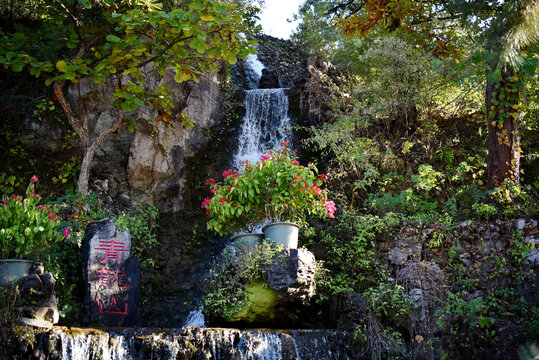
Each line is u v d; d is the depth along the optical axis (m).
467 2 6.64
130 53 7.14
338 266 7.94
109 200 8.93
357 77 11.31
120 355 5.40
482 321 6.42
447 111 10.47
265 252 6.49
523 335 6.27
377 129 10.04
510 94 8.40
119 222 7.71
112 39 6.89
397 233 7.94
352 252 7.88
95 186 8.95
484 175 9.21
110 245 7.45
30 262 5.97
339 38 13.69
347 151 9.41
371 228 8.05
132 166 9.30
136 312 7.39
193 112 10.26
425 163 9.47
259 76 14.26
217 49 7.16
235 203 7.01
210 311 6.83
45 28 9.26
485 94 9.62
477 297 6.80
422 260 7.41
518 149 8.41
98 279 7.18
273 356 5.92
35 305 5.51
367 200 8.88
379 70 10.25
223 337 5.80
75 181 8.98
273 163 7.18
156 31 7.32
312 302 7.20
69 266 7.36
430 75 9.77
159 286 8.42
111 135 9.46
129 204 9.09
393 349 6.52
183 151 9.86
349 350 6.68
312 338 6.36
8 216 5.89
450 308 6.71
